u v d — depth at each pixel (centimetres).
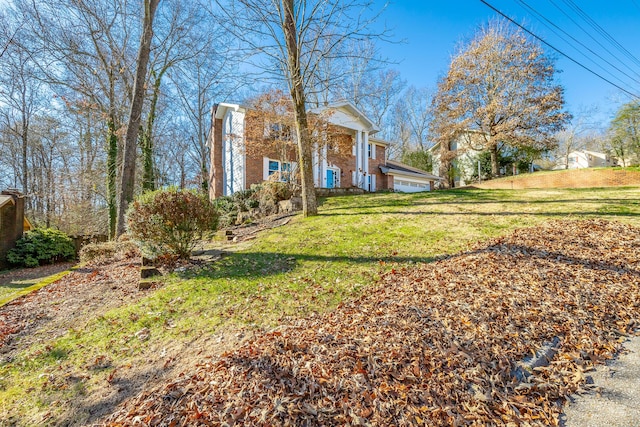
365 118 1773
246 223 1038
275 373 246
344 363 254
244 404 215
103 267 711
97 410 250
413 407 213
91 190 1647
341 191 1395
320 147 1423
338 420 202
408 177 2361
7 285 729
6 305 498
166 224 565
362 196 1293
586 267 438
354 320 338
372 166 2100
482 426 201
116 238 966
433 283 420
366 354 265
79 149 1927
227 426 198
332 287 456
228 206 1352
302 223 848
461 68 1994
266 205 1184
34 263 1024
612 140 2078
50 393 277
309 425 198
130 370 301
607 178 1448
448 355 265
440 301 361
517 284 395
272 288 466
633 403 221
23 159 1839
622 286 381
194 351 320
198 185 2348
